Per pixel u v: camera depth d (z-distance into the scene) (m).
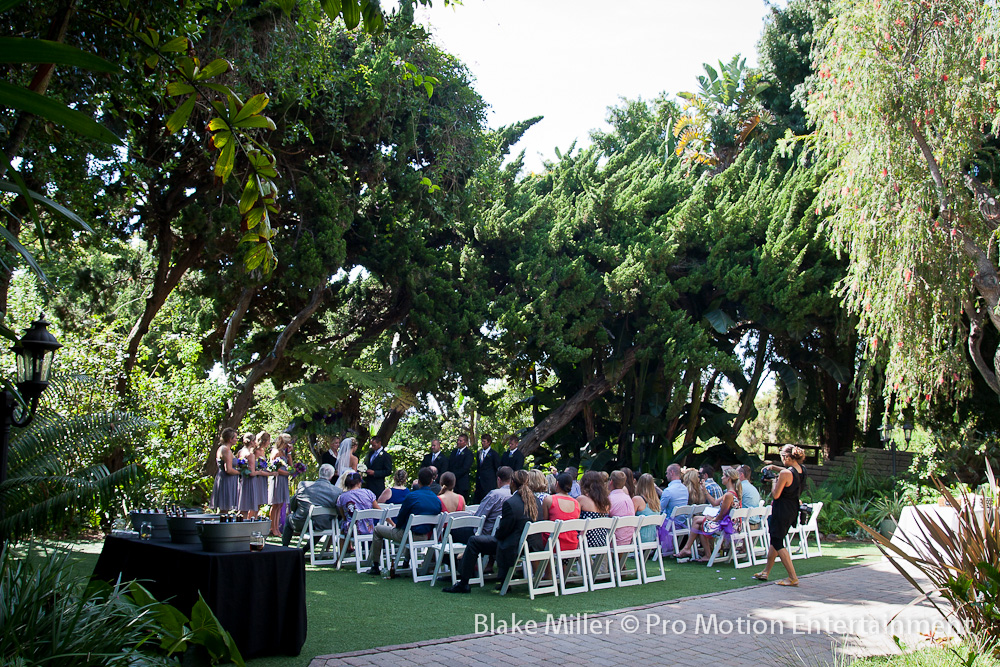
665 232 19.86
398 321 18.97
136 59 6.72
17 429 8.38
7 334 2.63
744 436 33.69
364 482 13.04
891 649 5.72
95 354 12.81
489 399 19.31
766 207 20.20
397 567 8.90
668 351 18.72
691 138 26.27
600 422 22.61
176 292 18.86
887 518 14.80
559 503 8.54
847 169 13.79
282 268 14.69
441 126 16.38
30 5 5.79
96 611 3.68
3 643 3.21
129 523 8.33
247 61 10.23
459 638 5.95
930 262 12.88
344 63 15.11
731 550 11.05
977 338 14.12
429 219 17.78
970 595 5.33
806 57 22.86
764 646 5.93
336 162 14.71
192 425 13.30
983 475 16.58
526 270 18.94
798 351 21.11
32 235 11.29
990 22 12.34
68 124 1.86
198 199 14.36
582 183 21.50
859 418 17.20
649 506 10.97
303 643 5.63
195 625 4.04
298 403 15.49
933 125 12.77
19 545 6.91
